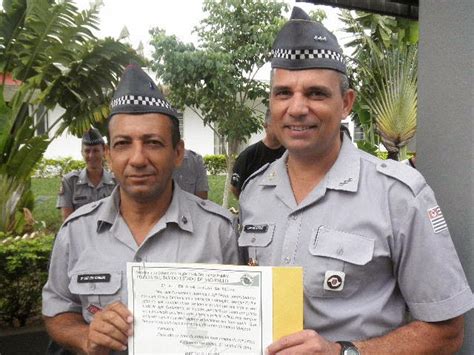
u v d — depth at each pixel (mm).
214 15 8406
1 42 5668
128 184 1666
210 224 1803
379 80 5711
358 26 5828
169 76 8078
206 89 8398
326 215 1499
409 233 1405
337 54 1470
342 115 1531
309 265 1472
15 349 3863
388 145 5730
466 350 1759
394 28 5699
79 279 1734
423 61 1992
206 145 18562
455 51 1843
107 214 1778
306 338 1310
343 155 1546
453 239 1855
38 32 5582
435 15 1924
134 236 1772
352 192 1485
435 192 1941
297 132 1468
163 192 1739
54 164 16844
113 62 5762
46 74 5852
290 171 1627
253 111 9234
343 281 1429
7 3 5758
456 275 1408
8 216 6086
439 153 1923
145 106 1640
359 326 1418
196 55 7992
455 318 1424
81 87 5883
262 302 1386
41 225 6422
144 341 1486
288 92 1476
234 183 4102
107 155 1840
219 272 1420
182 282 1452
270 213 1616
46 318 1843
